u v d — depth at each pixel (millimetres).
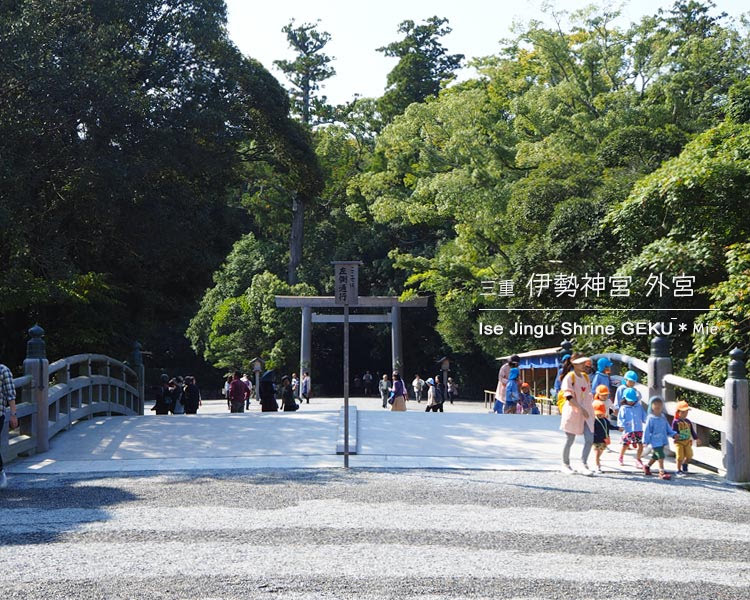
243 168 32250
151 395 65875
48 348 23641
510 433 15070
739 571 6766
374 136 64625
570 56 39500
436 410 31141
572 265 27641
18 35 20234
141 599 5867
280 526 8109
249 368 59688
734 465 10906
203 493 9766
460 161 40688
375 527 8086
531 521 8469
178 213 26172
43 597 5910
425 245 58219
